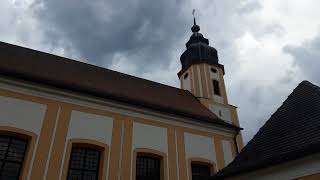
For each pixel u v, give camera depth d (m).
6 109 12.91
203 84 24.33
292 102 11.62
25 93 13.64
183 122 17.42
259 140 11.14
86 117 14.57
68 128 13.88
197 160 16.52
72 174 13.39
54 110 13.96
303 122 9.69
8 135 12.75
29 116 13.27
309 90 11.36
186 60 27.11
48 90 14.16
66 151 13.29
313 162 7.93
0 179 11.88
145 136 15.72
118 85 18.55
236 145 18.44
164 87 22.66
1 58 15.45
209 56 26.70
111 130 14.91
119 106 15.68
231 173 10.03
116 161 14.23
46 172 12.42
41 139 13.01
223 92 24.83
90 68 19.92
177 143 16.50
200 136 17.53
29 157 12.38
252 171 9.42
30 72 14.79
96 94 15.04
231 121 22.52
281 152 8.83
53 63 18.08
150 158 15.72
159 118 16.72
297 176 8.26
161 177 15.34
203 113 19.53
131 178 14.23
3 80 13.28
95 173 13.94
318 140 7.83
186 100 21.69
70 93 14.60
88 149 14.28
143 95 18.36
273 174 8.95
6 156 12.39
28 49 18.70
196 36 29.44
